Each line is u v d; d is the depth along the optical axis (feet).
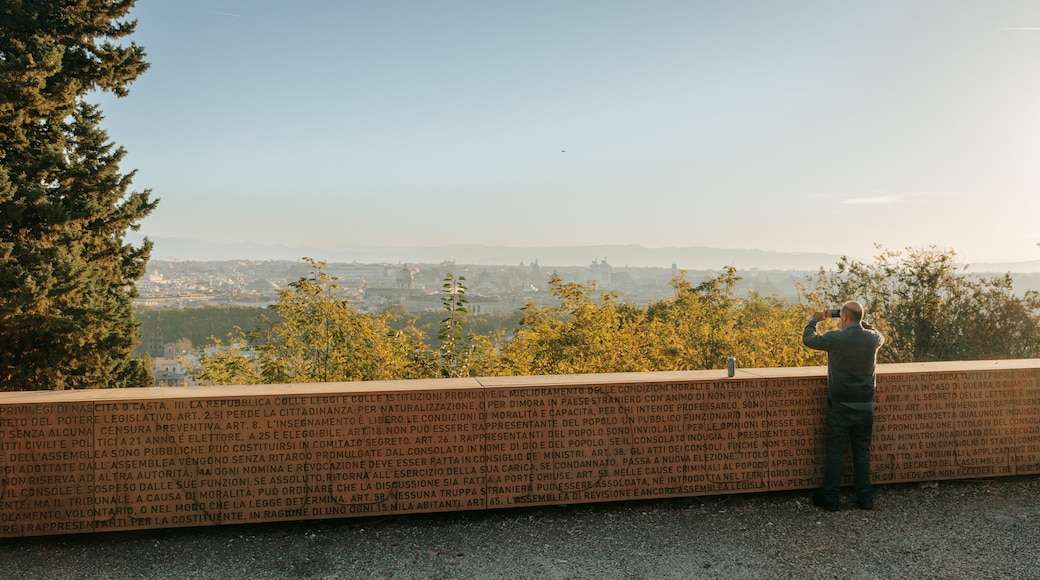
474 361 43.96
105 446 14.80
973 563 13.93
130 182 56.08
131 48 55.06
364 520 15.98
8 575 13.17
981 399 18.63
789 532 15.53
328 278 44.50
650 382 16.84
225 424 15.21
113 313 51.88
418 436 15.88
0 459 14.49
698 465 17.11
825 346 16.79
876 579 13.24
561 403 16.46
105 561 13.83
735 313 65.26
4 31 50.90
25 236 48.32
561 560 14.03
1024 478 19.11
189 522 15.08
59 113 50.83
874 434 17.98
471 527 15.70
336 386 16.26
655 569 13.65
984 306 50.19
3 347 46.65
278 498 15.39
